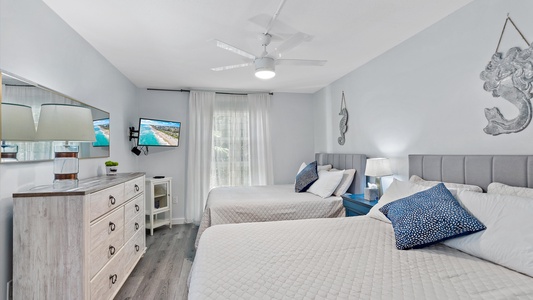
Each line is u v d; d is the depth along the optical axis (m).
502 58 1.80
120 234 2.20
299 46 2.79
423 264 1.27
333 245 1.54
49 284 1.56
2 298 1.52
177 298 2.15
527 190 1.54
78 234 1.59
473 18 2.00
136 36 2.47
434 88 2.35
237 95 4.72
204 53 2.90
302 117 5.03
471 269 1.20
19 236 1.54
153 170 4.39
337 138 4.11
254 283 1.08
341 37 2.58
